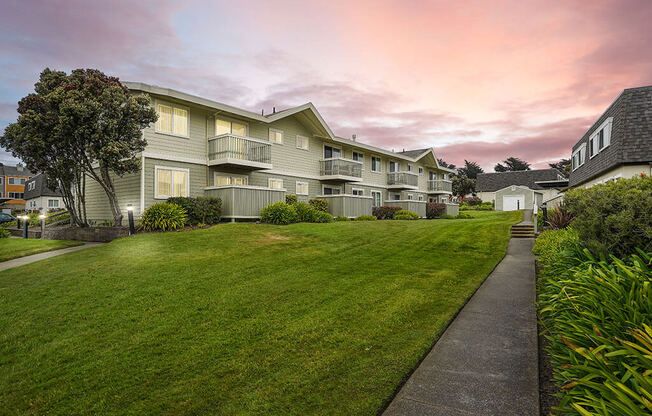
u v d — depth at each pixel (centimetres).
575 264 515
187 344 453
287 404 319
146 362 411
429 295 632
